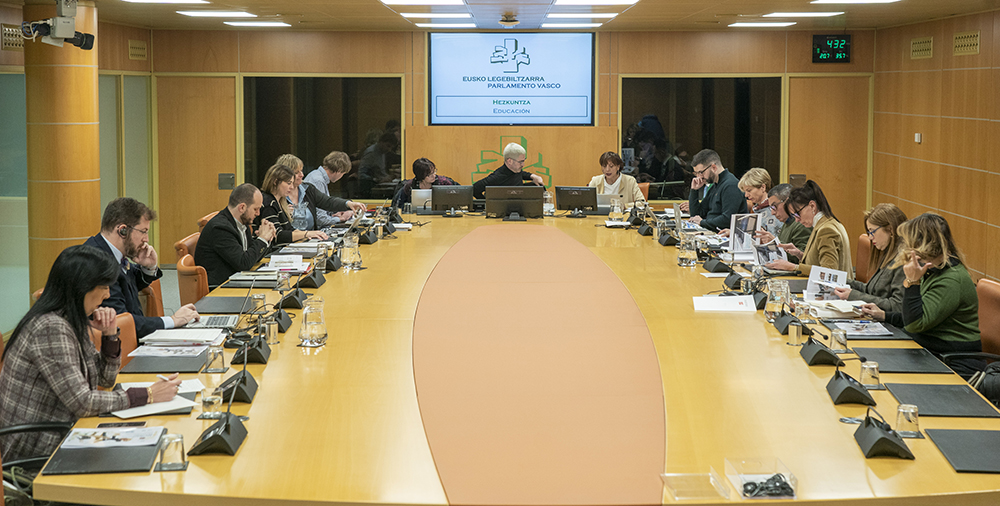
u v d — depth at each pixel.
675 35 9.47
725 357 3.41
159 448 2.42
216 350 3.21
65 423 2.80
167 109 9.48
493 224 7.17
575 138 9.56
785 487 2.25
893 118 9.15
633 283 4.77
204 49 9.41
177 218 9.64
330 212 7.64
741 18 8.29
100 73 8.41
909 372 3.20
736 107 9.61
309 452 2.51
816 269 4.38
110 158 8.80
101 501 2.28
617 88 9.55
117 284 4.02
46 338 2.85
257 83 9.49
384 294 4.51
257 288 4.60
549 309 4.18
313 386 3.06
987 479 2.32
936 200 8.23
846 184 9.73
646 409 2.85
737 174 9.72
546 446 2.56
